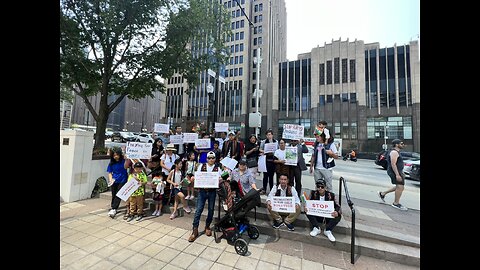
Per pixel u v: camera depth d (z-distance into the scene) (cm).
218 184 400
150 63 838
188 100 4641
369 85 3250
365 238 386
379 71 3206
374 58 3256
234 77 4544
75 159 600
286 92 3822
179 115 4975
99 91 928
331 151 488
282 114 3812
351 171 1400
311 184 779
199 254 346
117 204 500
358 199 623
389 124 3067
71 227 432
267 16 4497
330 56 3497
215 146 658
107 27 696
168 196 536
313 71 3591
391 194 696
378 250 347
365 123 3197
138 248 359
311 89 3594
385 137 3056
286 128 533
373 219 458
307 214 389
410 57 3016
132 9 716
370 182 930
